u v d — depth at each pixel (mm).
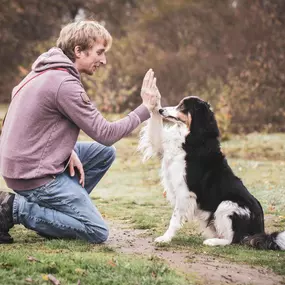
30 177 6789
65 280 5191
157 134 7949
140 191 12625
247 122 28172
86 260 5727
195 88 32844
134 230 8383
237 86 29375
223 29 33281
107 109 30891
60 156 6867
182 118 7910
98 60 7277
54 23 49906
